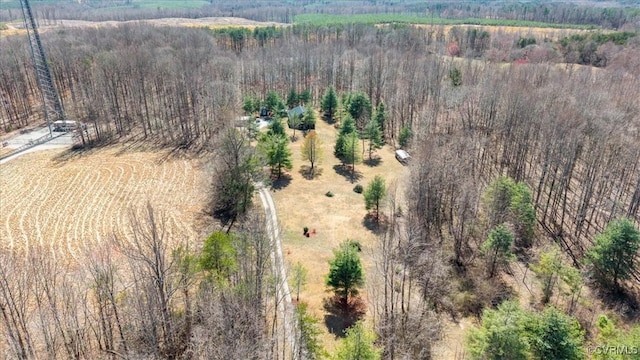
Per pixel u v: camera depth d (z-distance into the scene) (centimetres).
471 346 3083
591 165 5366
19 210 5506
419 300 3841
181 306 3350
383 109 8556
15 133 8431
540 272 4078
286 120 9106
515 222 4778
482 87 7794
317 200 5862
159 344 2973
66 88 10700
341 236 5003
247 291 2964
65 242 4791
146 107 8275
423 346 3400
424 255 3953
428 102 8575
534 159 6450
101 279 3019
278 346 3102
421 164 4838
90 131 8412
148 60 9356
